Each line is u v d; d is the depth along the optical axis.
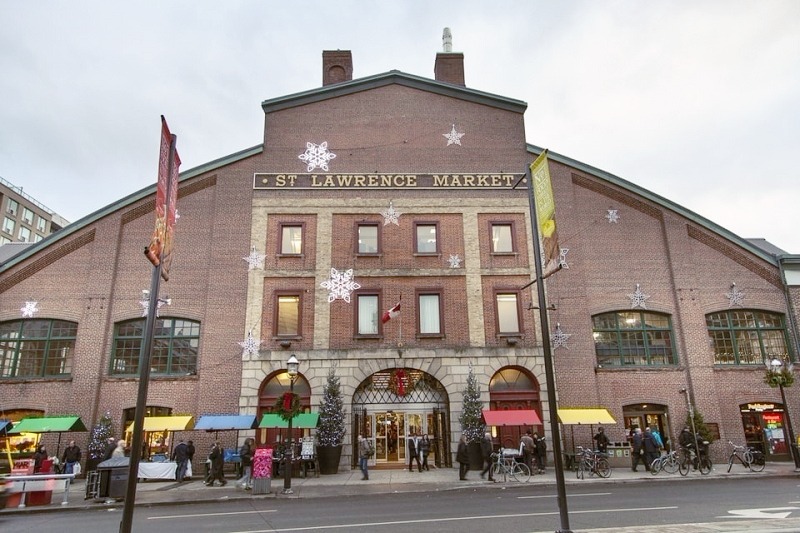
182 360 25.34
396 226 26.98
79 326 25.38
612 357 26.34
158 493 18.14
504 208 27.50
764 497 14.57
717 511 12.38
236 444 23.67
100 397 24.58
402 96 29.16
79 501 16.88
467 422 23.17
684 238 28.00
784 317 27.53
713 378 26.11
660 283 27.41
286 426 22.14
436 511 13.30
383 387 25.06
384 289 25.98
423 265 26.42
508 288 26.25
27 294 25.98
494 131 28.83
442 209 27.33
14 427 21.83
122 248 26.70
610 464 23.69
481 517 12.23
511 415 22.64
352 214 27.08
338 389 23.67
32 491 16.23
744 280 27.88
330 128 28.39
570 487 18.00
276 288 25.81
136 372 25.22
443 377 24.77
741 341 27.17
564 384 25.12
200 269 26.31
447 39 32.78
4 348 25.50
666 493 15.82
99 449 22.69
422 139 28.45
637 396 25.59
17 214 76.62
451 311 25.78
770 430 25.84
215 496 17.28
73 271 26.39
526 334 25.61
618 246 27.81
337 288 25.86
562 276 26.70
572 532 9.44
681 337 26.66
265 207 26.95
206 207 27.19
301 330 25.17
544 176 12.16
